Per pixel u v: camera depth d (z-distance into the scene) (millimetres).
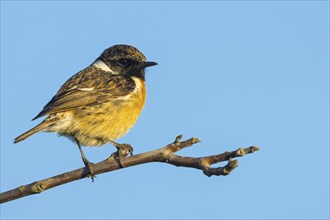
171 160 8391
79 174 9555
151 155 8703
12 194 9156
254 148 7551
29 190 9188
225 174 7309
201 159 7805
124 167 9617
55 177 9500
